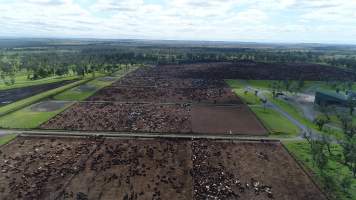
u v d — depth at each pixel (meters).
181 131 95.88
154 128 98.56
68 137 88.81
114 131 95.25
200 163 72.81
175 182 63.66
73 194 58.34
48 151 78.62
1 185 61.44
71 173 66.75
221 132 95.25
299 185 63.12
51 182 62.84
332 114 118.62
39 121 103.00
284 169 70.25
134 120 107.31
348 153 68.62
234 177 66.25
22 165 70.38
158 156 76.50
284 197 58.72
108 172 67.44
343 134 93.62
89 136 89.88
